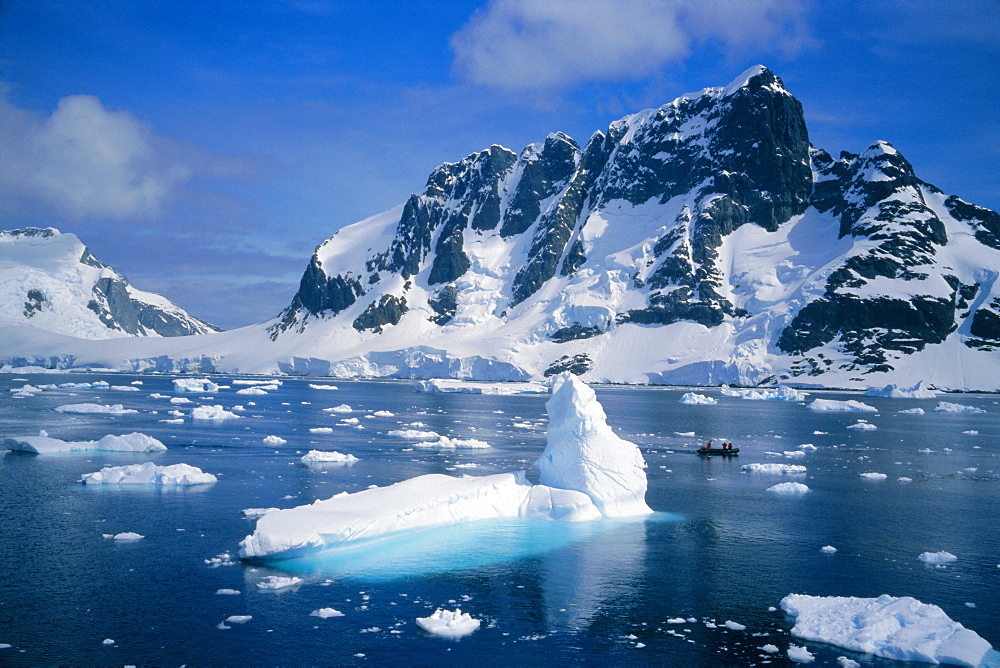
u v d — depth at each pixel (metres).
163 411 125.88
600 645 29.41
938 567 39.97
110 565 37.62
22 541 41.59
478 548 41.97
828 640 29.72
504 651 28.73
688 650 29.05
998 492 61.88
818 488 63.34
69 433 90.56
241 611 31.97
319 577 36.59
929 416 151.25
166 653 27.91
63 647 28.25
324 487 58.03
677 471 72.38
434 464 71.25
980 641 28.75
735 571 38.72
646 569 38.84
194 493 55.09
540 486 51.00
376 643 29.19
